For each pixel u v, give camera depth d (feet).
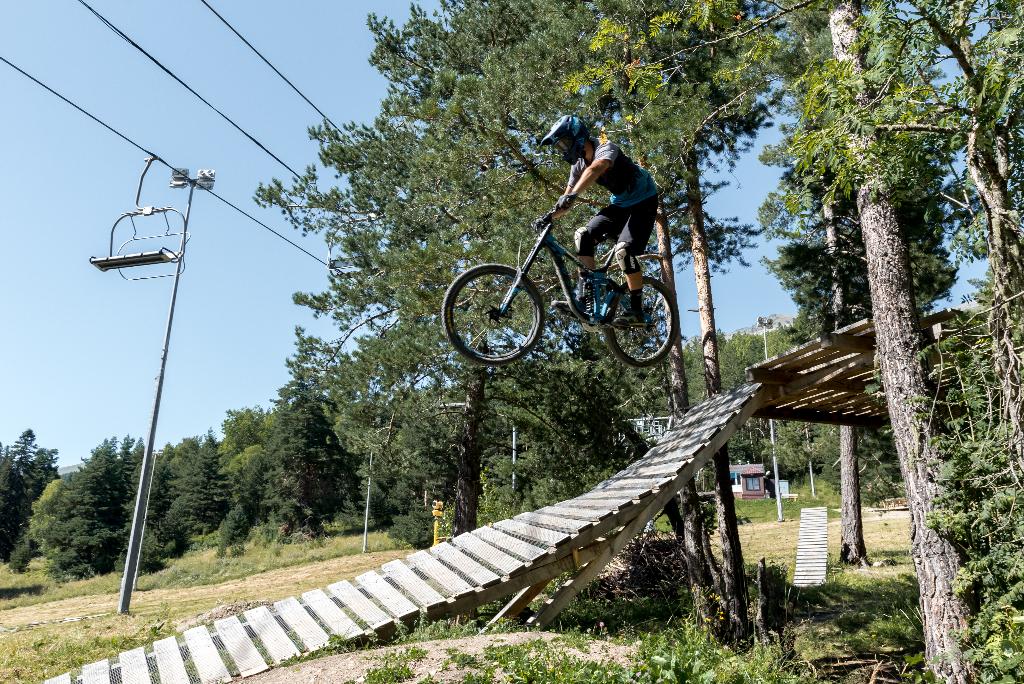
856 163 27.89
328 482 231.71
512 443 67.87
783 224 83.82
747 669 25.04
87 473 234.79
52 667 34.32
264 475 250.37
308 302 64.18
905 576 64.80
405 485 158.81
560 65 45.24
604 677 19.95
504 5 56.08
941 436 26.58
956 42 24.32
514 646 23.13
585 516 33.32
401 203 61.00
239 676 24.90
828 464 133.80
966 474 25.36
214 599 82.89
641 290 19.35
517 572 30.81
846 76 27.66
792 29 58.18
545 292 46.80
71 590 143.54
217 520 257.96
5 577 229.86
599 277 19.02
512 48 49.88
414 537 153.58
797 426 120.16
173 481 265.54
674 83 48.37
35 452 348.59
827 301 75.15
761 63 47.93
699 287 53.21
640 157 41.81
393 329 55.98
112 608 84.53
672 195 54.70
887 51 24.47
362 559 142.61
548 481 62.49
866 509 147.95
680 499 48.57
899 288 29.55
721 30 46.73
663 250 52.21
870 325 31.50
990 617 23.50
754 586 53.62
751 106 54.24
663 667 20.80
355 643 26.86
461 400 61.57
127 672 26.14
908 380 28.48
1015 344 24.41
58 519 237.04
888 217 30.50
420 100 60.70
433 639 26.61
